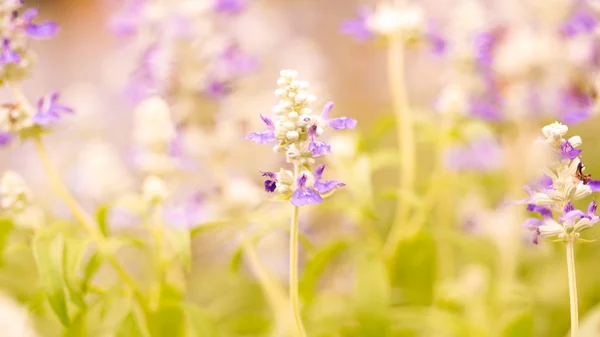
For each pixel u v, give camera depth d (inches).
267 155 45.4
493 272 45.5
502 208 43.1
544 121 42.4
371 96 88.0
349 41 90.4
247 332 42.9
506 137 43.4
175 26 41.0
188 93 41.6
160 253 37.0
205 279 51.6
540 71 42.3
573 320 30.0
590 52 39.6
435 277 43.9
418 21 40.4
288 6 89.6
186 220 36.9
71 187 46.0
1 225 36.2
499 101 41.9
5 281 42.6
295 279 30.9
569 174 29.9
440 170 42.7
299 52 63.2
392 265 40.7
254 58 43.2
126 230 44.0
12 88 34.8
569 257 30.0
